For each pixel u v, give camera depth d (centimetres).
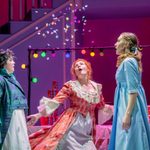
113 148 360
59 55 746
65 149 438
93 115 459
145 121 355
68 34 749
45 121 587
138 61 367
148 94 826
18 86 427
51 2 799
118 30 849
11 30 748
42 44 748
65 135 437
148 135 355
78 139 442
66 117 445
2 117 409
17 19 842
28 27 748
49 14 752
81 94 446
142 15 820
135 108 353
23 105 421
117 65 375
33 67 743
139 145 346
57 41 748
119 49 375
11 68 433
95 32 857
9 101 410
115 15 817
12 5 805
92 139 454
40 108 443
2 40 741
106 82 845
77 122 441
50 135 441
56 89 629
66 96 449
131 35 373
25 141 411
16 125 409
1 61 428
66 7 753
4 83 414
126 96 358
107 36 852
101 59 848
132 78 352
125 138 350
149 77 828
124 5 736
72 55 745
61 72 745
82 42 839
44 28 750
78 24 791
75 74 464
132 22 845
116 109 364
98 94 460
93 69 850
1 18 845
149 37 837
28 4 847
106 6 742
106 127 507
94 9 761
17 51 743
